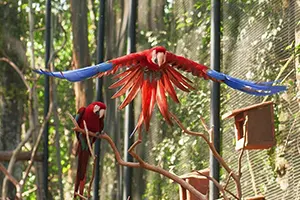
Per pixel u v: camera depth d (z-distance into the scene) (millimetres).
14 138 14734
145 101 6184
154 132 10953
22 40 15039
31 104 12453
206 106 10117
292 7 8812
